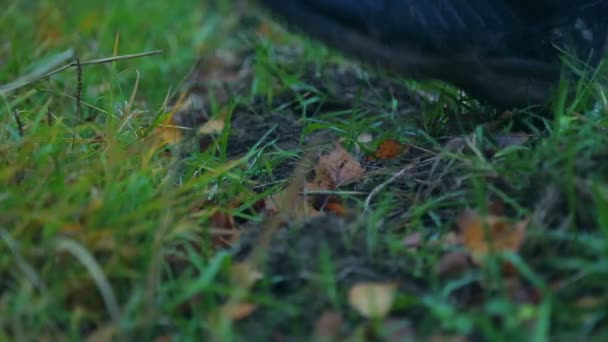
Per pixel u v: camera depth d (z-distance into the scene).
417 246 0.96
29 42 1.47
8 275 0.93
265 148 1.19
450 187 1.02
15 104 1.14
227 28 1.63
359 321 0.90
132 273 0.92
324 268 0.92
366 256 0.95
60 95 1.24
